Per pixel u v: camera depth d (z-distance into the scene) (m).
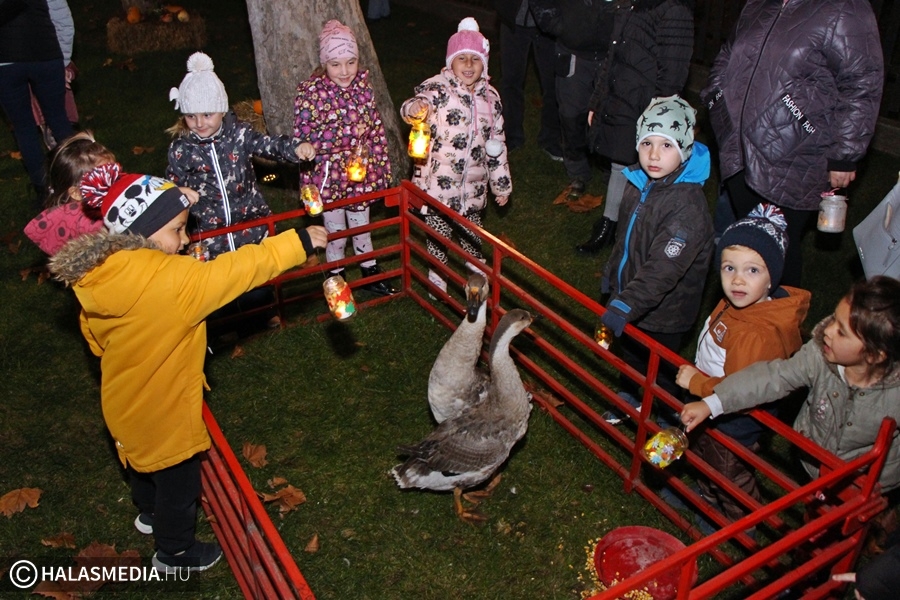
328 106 5.70
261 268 3.36
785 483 3.49
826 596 3.43
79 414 5.40
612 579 4.06
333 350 5.94
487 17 12.81
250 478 4.86
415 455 4.22
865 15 4.54
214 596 4.14
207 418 3.54
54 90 7.26
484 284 4.22
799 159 4.91
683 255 4.18
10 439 5.18
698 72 9.91
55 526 4.55
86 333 3.62
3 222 7.73
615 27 5.99
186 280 3.22
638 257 4.50
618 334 4.15
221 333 6.09
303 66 7.25
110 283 3.16
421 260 7.09
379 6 13.35
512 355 5.80
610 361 4.41
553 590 4.12
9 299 6.58
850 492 3.18
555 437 5.10
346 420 5.30
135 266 3.17
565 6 6.82
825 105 4.76
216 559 4.29
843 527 3.14
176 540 4.05
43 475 4.91
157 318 3.24
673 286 4.21
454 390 4.47
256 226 5.52
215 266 3.29
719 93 5.21
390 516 4.57
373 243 7.30
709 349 4.10
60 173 4.32
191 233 5.33
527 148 8.91
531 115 9.80
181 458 3.65
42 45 6.98
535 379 5.61
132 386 3.41
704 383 3.62
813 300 6.29
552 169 8.47
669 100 4.23
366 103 5.86
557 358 4.89
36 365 5.84
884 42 8.41
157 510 3.93
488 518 4.52
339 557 4.32
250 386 5.60
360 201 5.83
